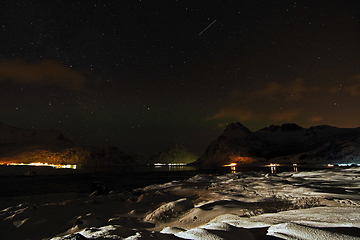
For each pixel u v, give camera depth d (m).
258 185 13.05
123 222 6.45
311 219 4.48
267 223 4.52
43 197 13.63
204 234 3.94
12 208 9.15
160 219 6.58
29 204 9.62
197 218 6.12
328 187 10.62
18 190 22.19
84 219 6.57
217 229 4.21
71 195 14.59
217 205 7.27
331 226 3.84
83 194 14.92
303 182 13.91
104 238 3.94
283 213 5.45
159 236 4.05
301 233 3.56
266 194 9.54
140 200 10.38
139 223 6.31
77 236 3.93
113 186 25.56
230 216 5.55
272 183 13.60
